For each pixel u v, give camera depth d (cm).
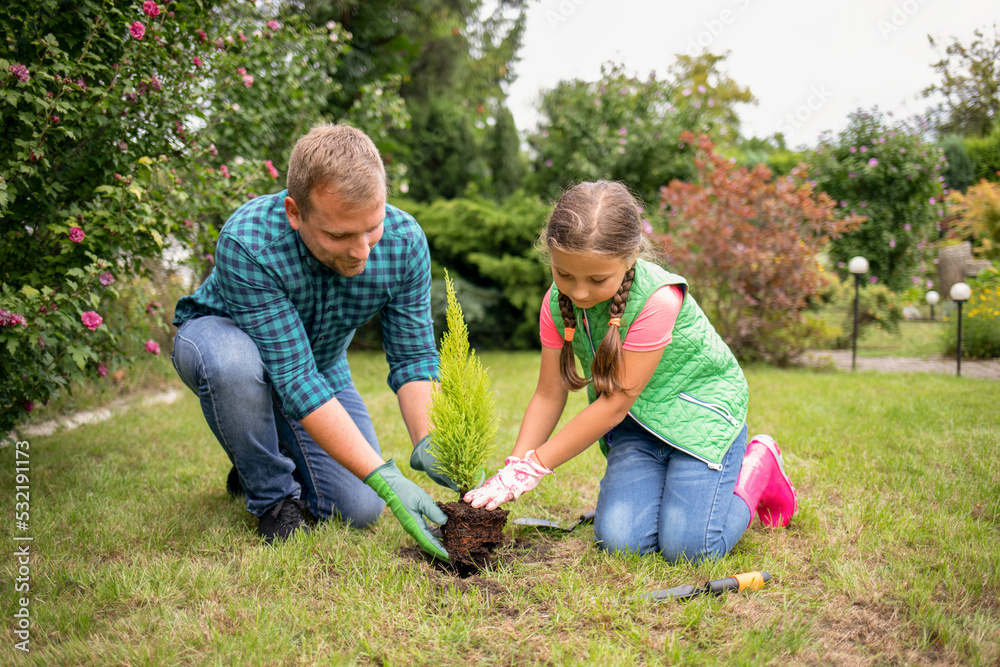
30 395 309
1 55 282
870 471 286
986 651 155
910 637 164
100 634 166
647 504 214
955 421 378
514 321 894
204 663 153
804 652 158
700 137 729
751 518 222
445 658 155
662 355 211
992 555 200
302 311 221
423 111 972
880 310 870
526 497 267
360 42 848
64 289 299
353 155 172
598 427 197
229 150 487
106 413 448
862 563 201
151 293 470
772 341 686
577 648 158
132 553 213
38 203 306
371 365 722
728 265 671
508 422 415
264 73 518
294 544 213
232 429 214
